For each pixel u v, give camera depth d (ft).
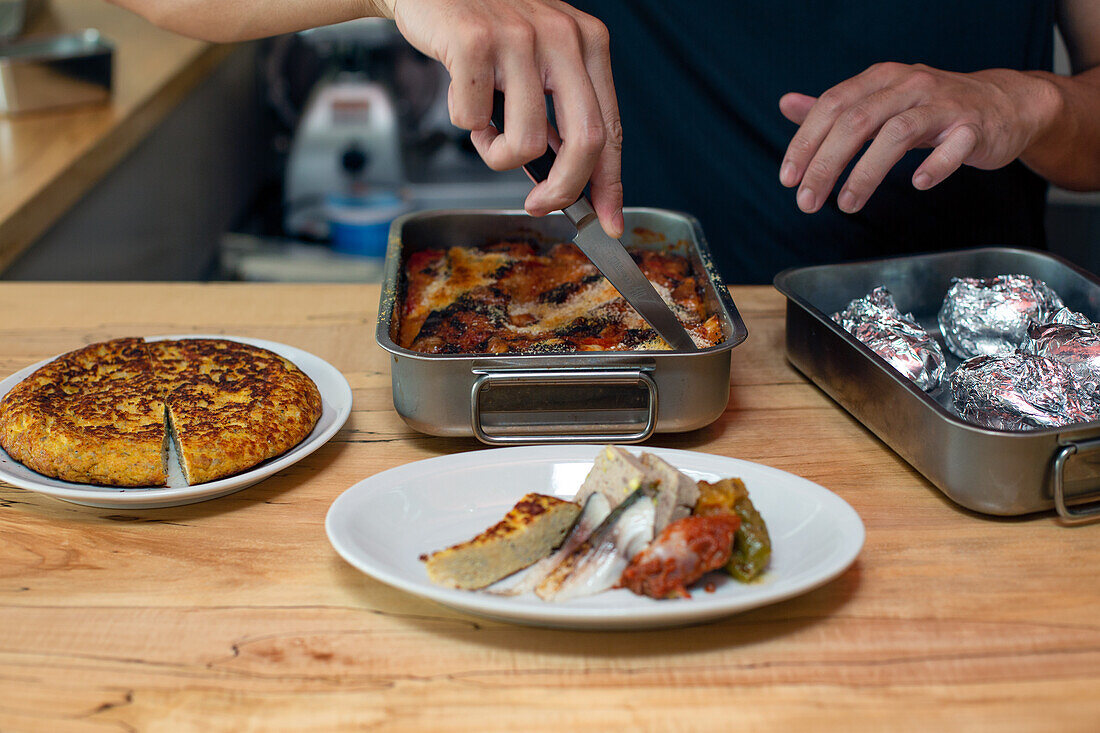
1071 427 2.38
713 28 3.86
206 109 7.02
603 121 2.50
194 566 2.37
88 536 2.44
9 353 3.09
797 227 3.99
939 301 3.20
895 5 3.77
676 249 3.35
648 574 2.21
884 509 2.52
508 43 2.39
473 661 2.18
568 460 2.53
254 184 8.32
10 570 2.35
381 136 7.04
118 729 2.06
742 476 2.46
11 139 4.96
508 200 7.29
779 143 3.90
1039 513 2.51
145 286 3.54
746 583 2.26
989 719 2.08
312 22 3.38
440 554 2.24
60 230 4.63
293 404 2.65
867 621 2.25
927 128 2.93
